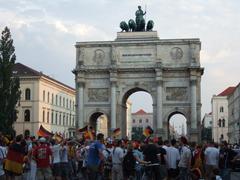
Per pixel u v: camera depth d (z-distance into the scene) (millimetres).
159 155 31609
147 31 98188
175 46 95438
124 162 31297
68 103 150250
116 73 95688
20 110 121188
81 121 96312
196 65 93062
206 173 33188
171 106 94562
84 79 97500
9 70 90750
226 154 38062
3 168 31141
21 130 120438
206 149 33406
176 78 95125
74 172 41469
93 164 26281
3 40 91688
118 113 96188
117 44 96750
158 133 92688
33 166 34125
